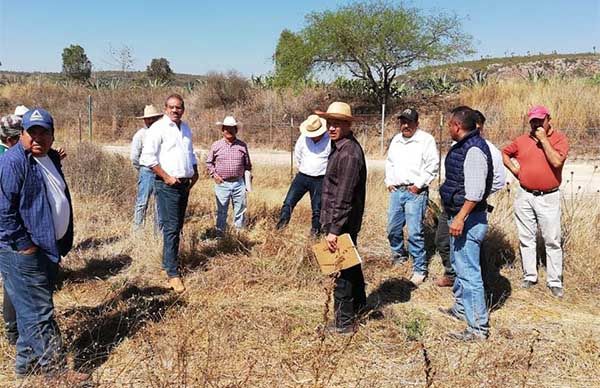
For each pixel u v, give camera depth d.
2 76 31.38
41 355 3.64
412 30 22.61
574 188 11.01
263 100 23.42
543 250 6.21
